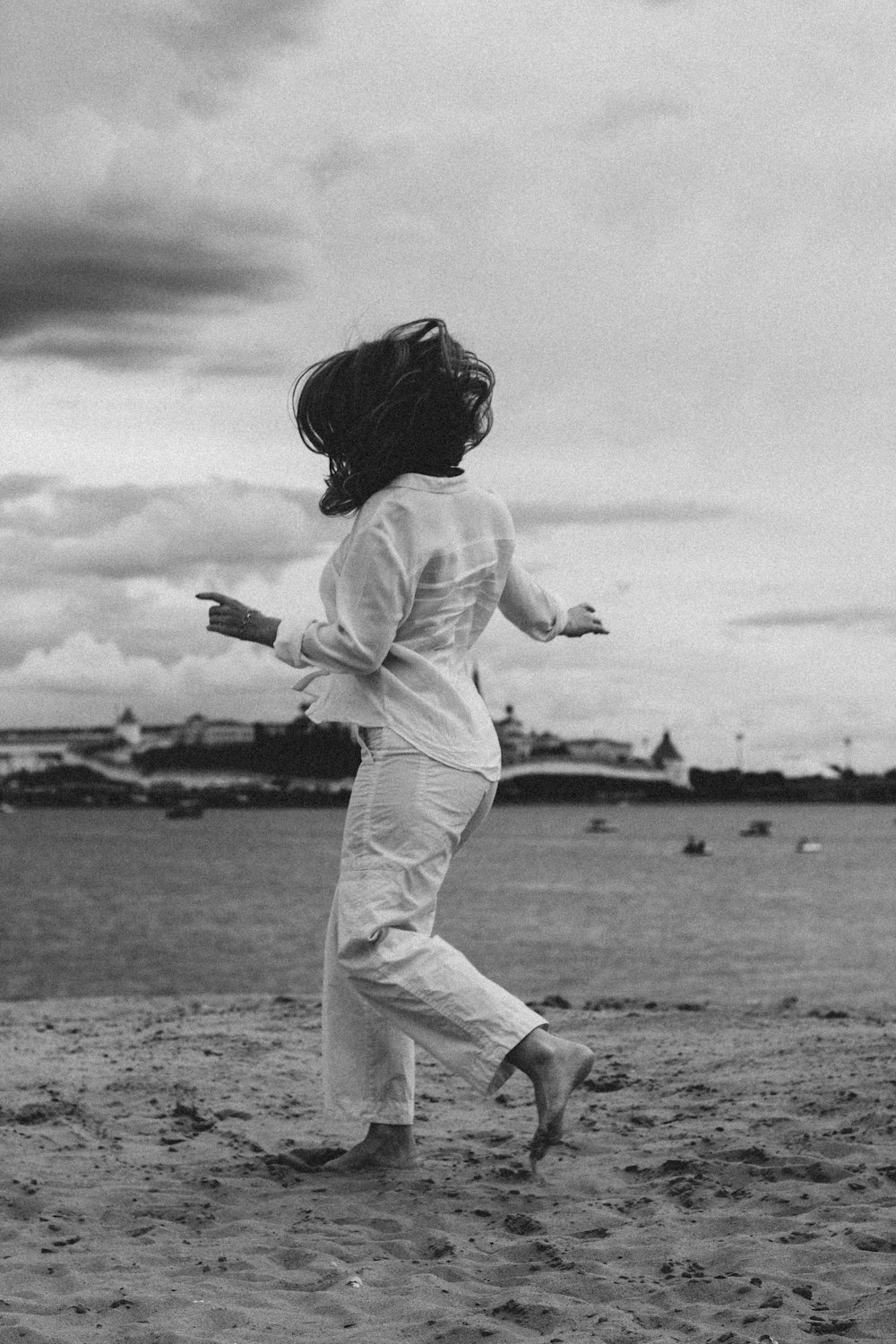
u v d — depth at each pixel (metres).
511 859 143.38
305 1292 3.09
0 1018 8.62
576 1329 2.79
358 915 3.71
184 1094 5.65
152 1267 3.31
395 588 3.66
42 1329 2.84
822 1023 7.80
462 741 3.77
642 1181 4.07
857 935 53.81
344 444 3.82
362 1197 3.91
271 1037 7.32
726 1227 3.52
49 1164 4.43
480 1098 5.60
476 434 3.92
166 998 10.14
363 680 3.77
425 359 3.81
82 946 46.38
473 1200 3.86
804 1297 2.97
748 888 91.88
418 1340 2.76
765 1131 4.62
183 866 120.44
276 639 3.69
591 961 43.56
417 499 3.76
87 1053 6.83
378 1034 4.09
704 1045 6.89
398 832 3.72
